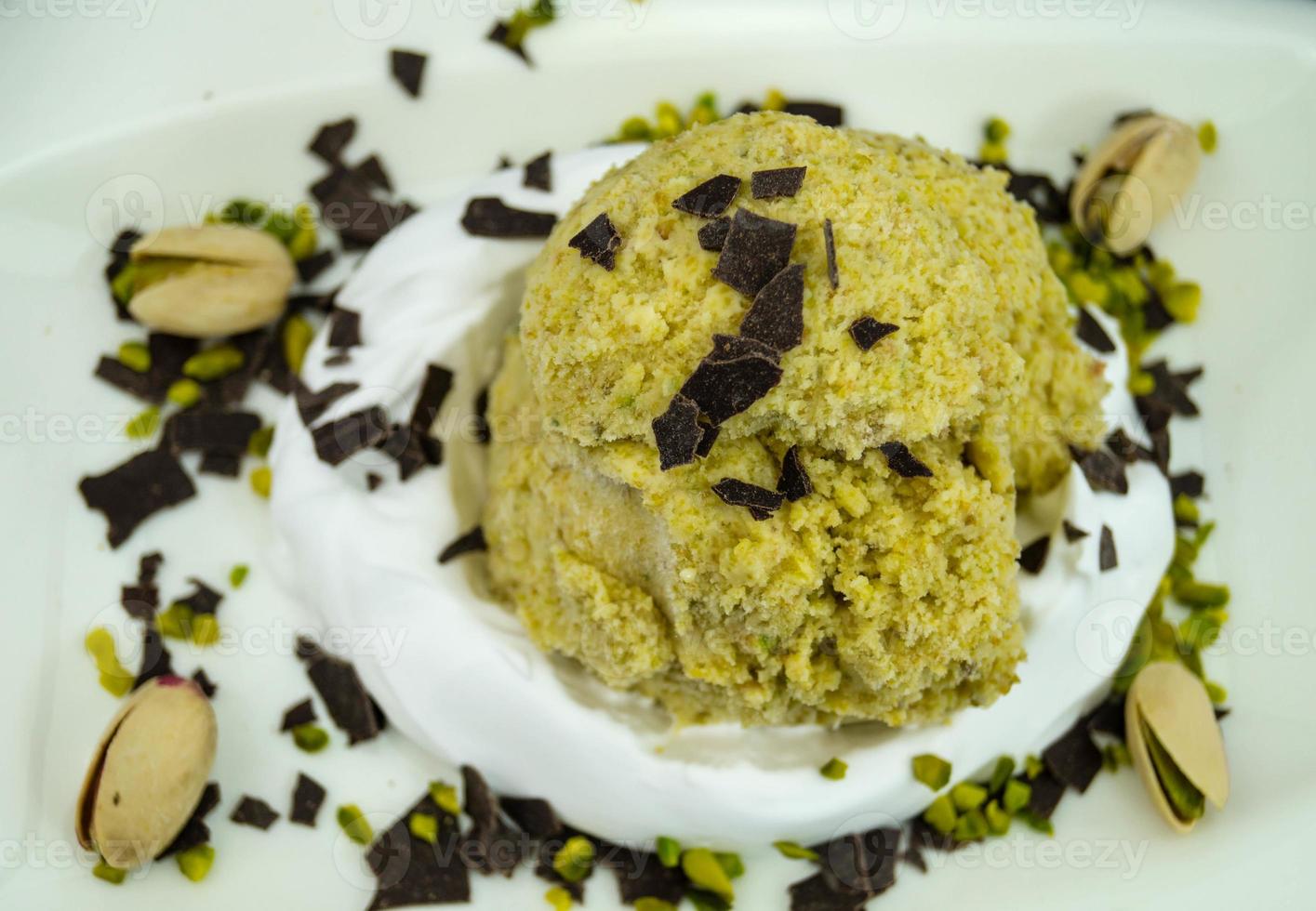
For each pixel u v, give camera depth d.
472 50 0.22
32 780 0.20
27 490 0.21
